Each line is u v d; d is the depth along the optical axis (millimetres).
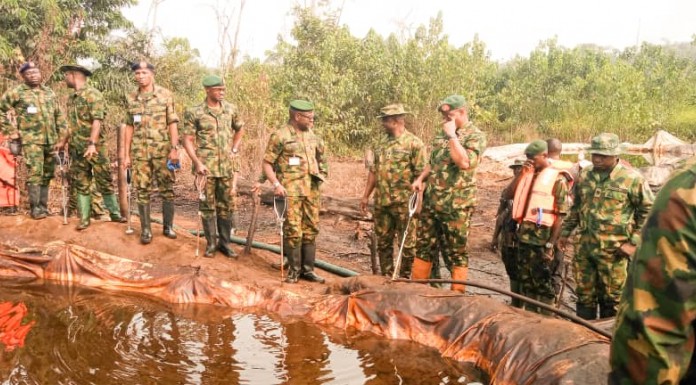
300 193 6059
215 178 6496
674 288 1340
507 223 5809
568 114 22703
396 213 6113
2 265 6469
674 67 27422
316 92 15922
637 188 4816
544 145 5391
